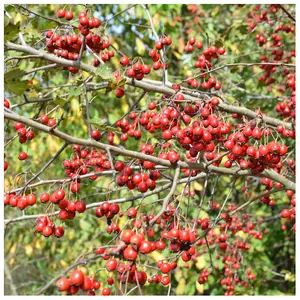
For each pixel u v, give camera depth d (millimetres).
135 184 2354
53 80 5059
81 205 2244
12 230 5926
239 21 4734
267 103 4781
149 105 2670
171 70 5848
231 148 2275
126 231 1713
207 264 4480
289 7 4750
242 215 4312
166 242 4125
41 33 3123
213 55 3057
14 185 2428
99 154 2691
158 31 5242
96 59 2996
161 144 2650
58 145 5168
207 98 2488
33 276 7129
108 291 2010
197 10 5703
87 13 2676
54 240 5730
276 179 2568
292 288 4730
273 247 5508
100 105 5484
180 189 4504
